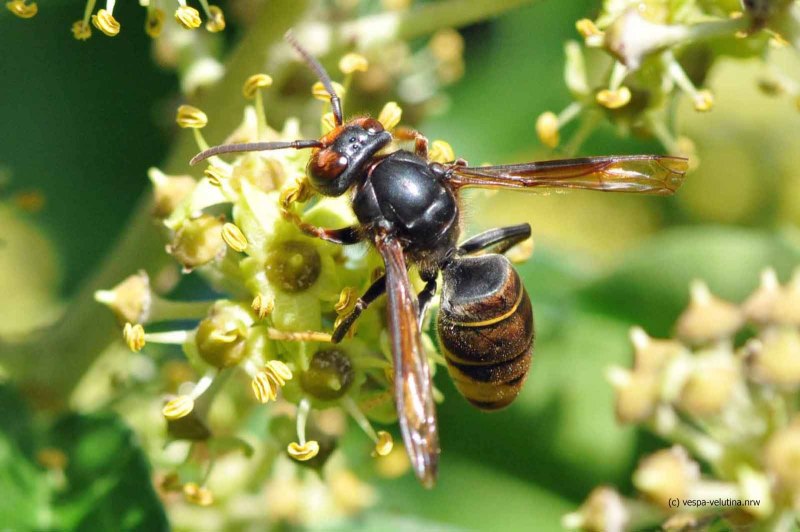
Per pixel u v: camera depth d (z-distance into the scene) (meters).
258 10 0.23
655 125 0.22
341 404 0.21
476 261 0.22
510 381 0.22
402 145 0.22
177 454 0.23
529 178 0.22
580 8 0.27
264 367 0.21
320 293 0.21
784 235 0.25
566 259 0.25
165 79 0.25
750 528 0.21
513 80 0.27
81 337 0.23
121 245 0.23
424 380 0.21
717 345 0.22
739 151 0.28
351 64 0.22
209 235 0.21
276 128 0.23
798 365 0.21
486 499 0.25
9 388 0.22
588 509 0.22
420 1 0.25
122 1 0.25
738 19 0.21
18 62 0.25
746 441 0.21
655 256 0.25
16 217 0.25
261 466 0.23
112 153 0.25
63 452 0.22
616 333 0.25
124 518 0.22
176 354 0.23
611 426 0.25
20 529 0.22
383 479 0.25
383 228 0.22
